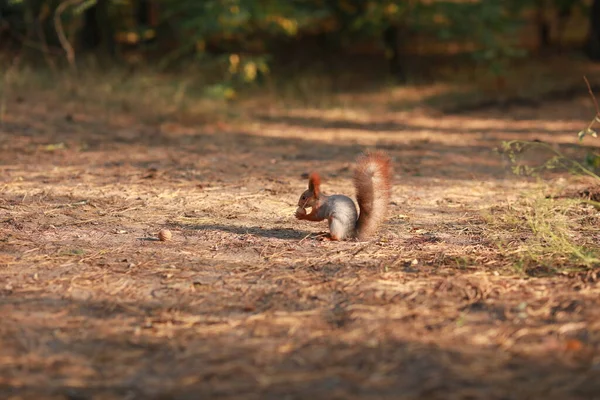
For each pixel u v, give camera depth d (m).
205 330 7.41
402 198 13.19
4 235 10.55
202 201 12.78
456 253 9.70
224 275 8.97
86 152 16.98
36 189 13.38
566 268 8.91
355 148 19.27
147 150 17.61
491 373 6.45
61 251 9.84
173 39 34.09
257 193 13.45
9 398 6.11
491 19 31.95
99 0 29.86
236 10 26.75
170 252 9.87
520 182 14.61
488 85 32.19
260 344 7.09
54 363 6.73
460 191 13.80
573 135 21.59
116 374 6.54
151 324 7.56
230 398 6.12
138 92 23.58
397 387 6.25
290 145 19.47
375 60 37.91
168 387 6.30
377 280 8.68
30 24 27.83
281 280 8.76
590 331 7.18
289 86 30.23
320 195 10.31
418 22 32.72
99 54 28.94
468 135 21.92
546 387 6.20
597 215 11.54
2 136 17.97
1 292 8.38
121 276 8.91
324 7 32.91
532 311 7.71
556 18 43.31
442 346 6.96
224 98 26.17
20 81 22.84
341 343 7.08
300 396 6.14
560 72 34.47
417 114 26.78
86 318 7.71
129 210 12.08
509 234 10.65
